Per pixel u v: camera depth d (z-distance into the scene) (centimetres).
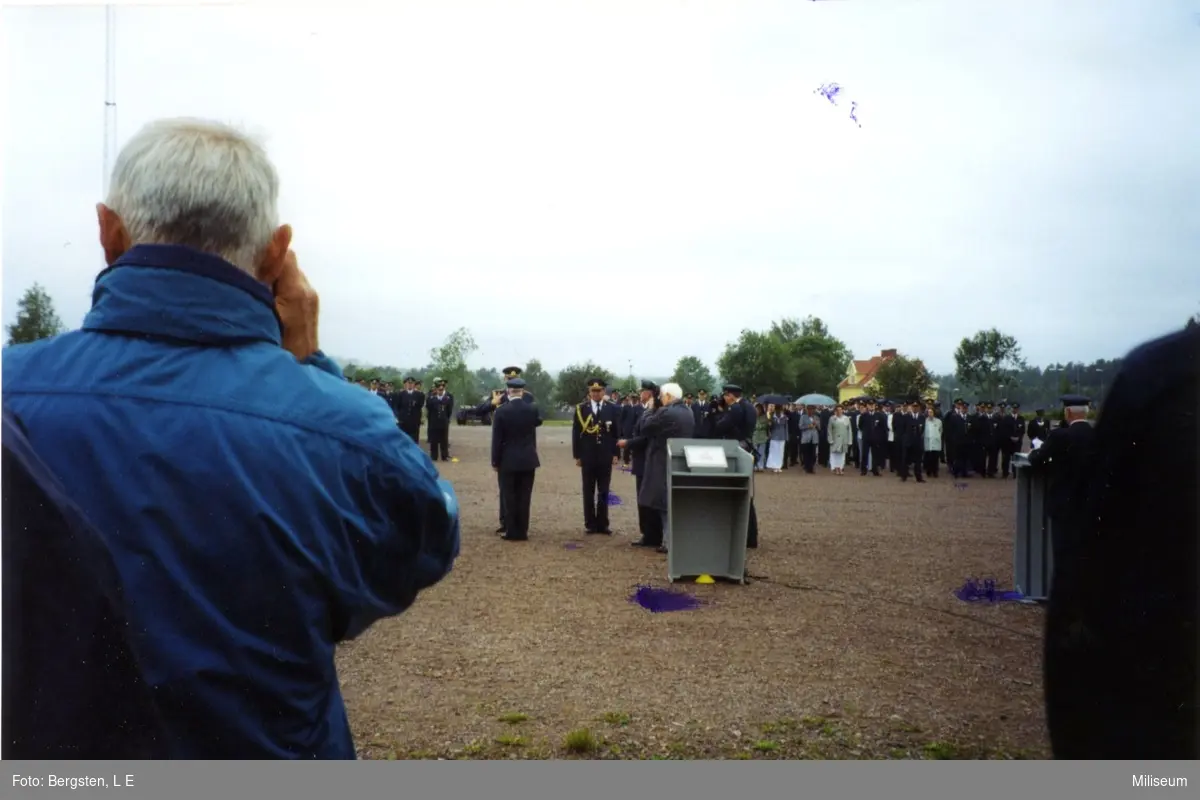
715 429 1093
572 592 750
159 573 128
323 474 136
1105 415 205
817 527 1212
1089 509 206
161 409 133
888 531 1173
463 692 483
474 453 2625
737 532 807
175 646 128
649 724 435
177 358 138
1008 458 2262
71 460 130
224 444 132
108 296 140
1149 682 202
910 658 560
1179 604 197
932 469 2234
